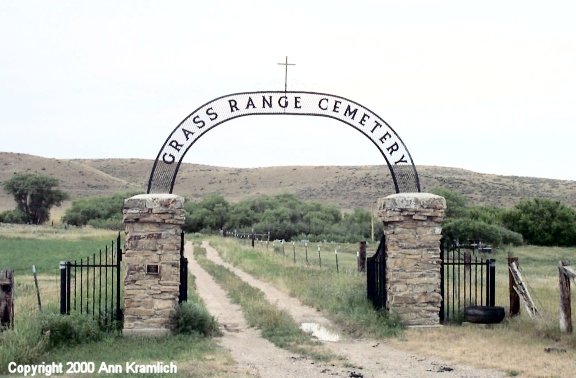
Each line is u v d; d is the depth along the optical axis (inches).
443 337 633.6
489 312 687.1
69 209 3631.9
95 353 555.2
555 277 1178.6
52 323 589.9
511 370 501.0
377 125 729.6
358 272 1078.4
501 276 1207.6
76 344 588.7
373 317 688.4
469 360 539.5
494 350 572.7
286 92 719.7
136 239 647.8
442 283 700.0
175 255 650.2
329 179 4633.4
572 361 526.9
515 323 684.7
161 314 644.7
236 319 759.1
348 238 2667.3
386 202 701.3
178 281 651.5
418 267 694.5
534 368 507.2
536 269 1405.0
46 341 562.6
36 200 3750.0
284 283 1045.8
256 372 501.0
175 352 566.6
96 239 2348.7
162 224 650.2
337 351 584.7
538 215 2361.0
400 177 729.6
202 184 5098.4
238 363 533.0
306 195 4382.4
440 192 2423.7
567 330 618.5
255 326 712.4
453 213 2342.5
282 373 499.8
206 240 2549.2
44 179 3759.8
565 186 4114.2
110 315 654.5
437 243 699.4
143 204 647.1
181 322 642.8
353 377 489.7
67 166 5128.0
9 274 559.2
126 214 647.1
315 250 1969.7
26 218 3730.3
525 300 701.9
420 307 690.8
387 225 707.4
